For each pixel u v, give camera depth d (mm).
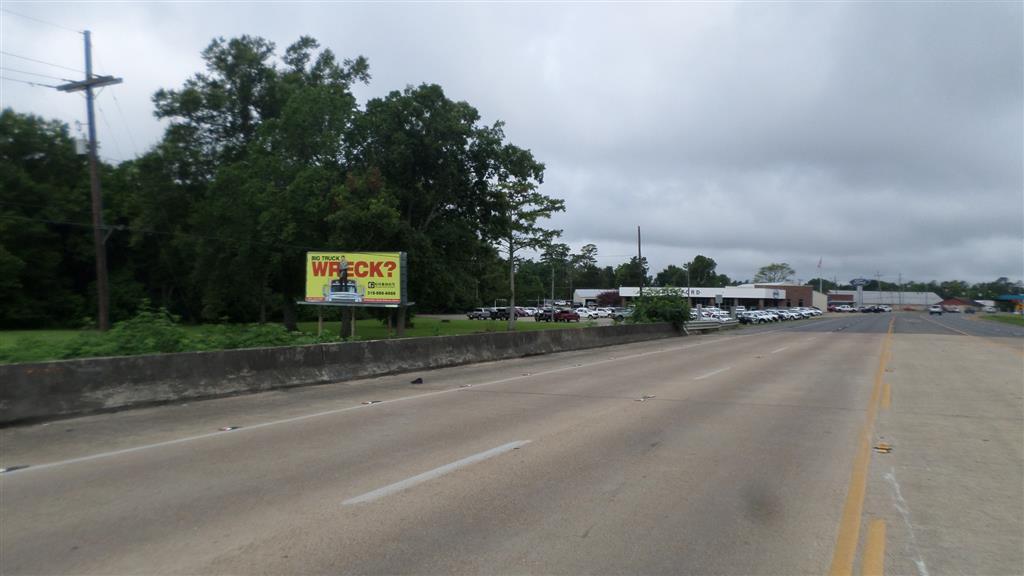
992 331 52375
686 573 4723
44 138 56938
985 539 5496
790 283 178500
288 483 6922
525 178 41250
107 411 11383
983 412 12164
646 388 15203
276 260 38656
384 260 25828
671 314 43531
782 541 5387
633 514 6008
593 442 9094
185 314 64875
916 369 20453
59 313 55844
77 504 6180
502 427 10156
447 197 39469
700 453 8508
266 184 39281
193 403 12625
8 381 10203
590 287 165625
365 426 10211
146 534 5391
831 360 23703
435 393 14250
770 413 11789
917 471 7738
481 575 4629
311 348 15914
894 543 5383
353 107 40312
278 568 4723
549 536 5414
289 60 50406
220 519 5762
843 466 7938
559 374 18469
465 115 38812
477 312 91438
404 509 6070
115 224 57531
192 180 50656
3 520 5734
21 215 53375
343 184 37094
